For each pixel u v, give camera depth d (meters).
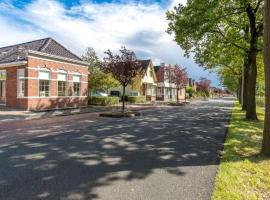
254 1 15.95
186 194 4.66
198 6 15.80
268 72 7.13
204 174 5.76
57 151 7.80
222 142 9.41
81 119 16.69
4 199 4.41
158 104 37.16
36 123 14.45
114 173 5.79
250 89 16.44
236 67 30.70
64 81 24.05
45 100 21.89
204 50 19.53
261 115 19.95
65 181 5.27
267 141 7.17
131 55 19.86
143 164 6.50
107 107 26.97
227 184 5.03
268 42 7.11
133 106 30.55
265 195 4.55
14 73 21.36
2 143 9.04
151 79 47.62
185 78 41.88
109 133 11.16
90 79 30.11
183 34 17.20
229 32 18.83
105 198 4.48
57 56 22.81
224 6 16.12
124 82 19.94
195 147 8.52
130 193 4.69
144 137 10.24
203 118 18.08
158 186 5.04
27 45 25.16
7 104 22.02
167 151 7.91
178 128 12.86
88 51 30.72
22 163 6.54
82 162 6.64
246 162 6.54
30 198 4.45
